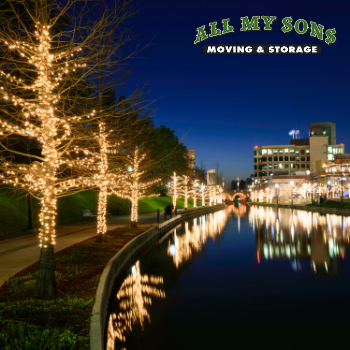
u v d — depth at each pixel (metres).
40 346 4.45
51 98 7.29
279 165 134.12
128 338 6.59
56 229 19.73
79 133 9.41
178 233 25.59
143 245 18.12
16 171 7.76
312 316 7.77
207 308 8.37
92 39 7.49
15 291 6.93
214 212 62.00
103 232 14.05
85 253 11.34
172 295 9.47
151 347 6.20
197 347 6.21
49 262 6.93
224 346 6.26
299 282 10.77
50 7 7.40
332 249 16.88
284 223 33.59
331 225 29.52
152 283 10.75
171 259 14.85
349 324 7.28
